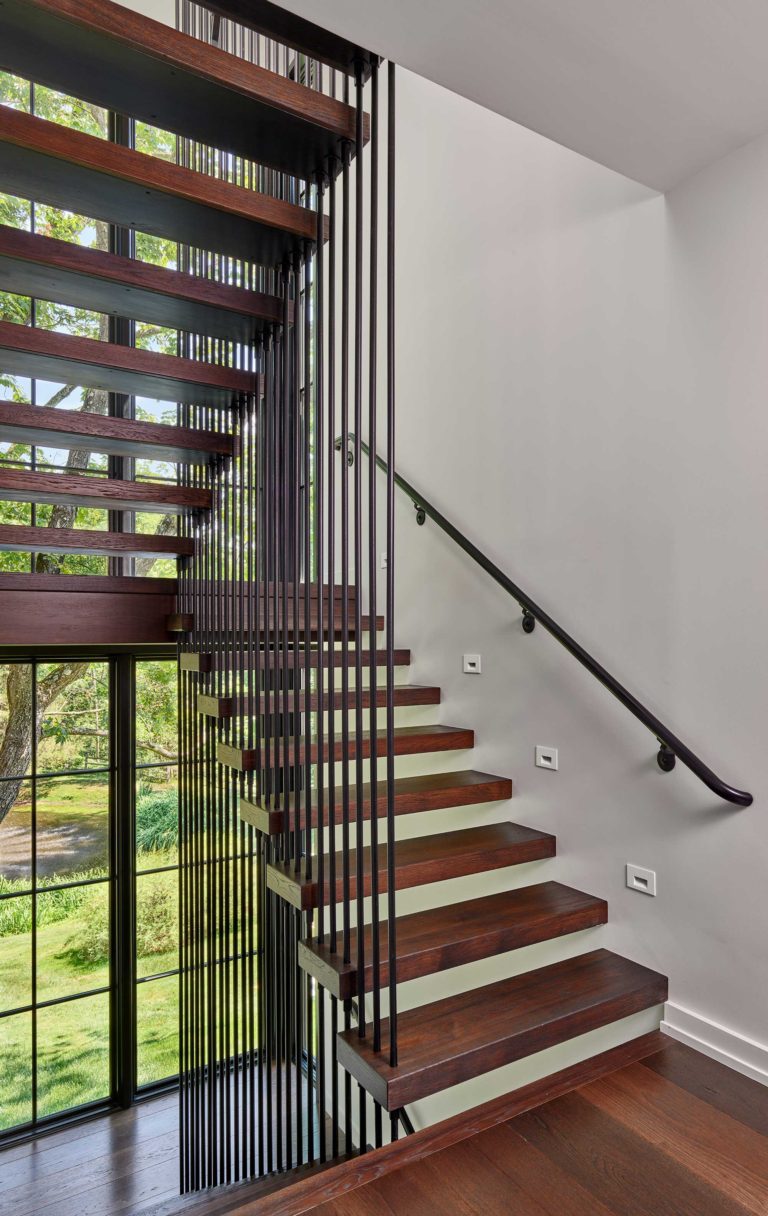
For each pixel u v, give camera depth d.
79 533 2.75
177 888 4.48
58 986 4.05
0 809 4.02
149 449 2.66
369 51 1.63
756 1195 1.48
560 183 2.73
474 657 3.16
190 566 3.10
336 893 2.08
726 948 2.05
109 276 1.88
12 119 1.47
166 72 1.47
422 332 3.57
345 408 1.84
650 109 1.84
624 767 2.39
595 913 2.41
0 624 2.82
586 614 2.57
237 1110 3.07
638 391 2.38
